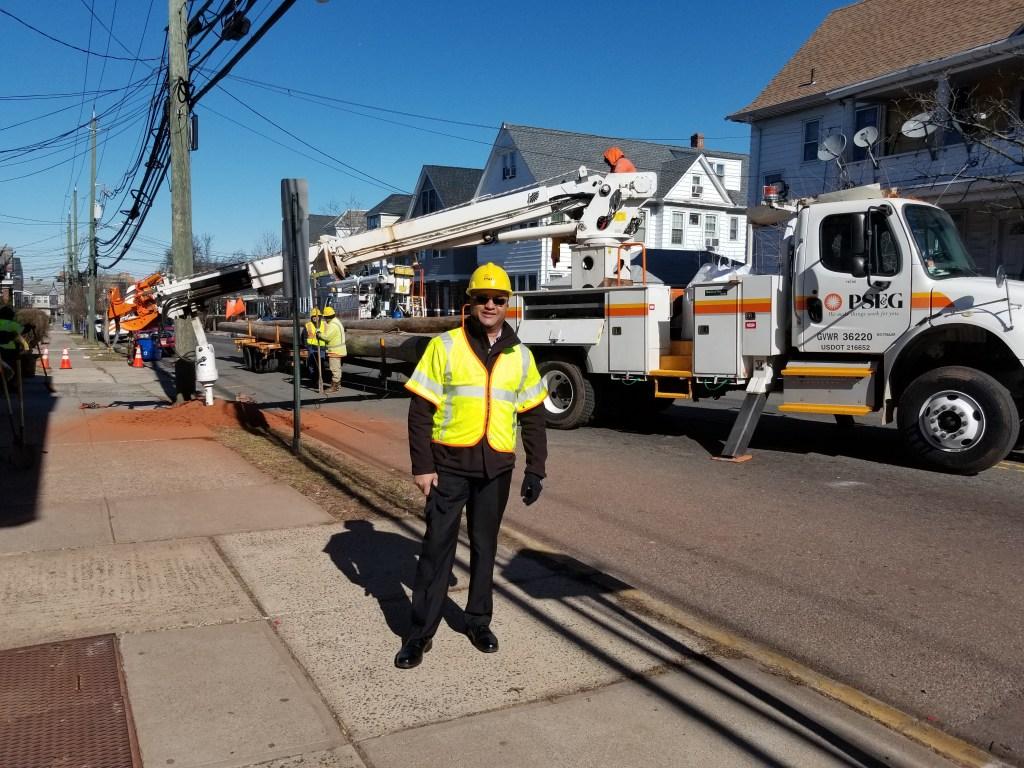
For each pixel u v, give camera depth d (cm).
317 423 1253
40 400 1508
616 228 1220
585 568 556
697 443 1064
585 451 1009
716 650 428
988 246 2080
